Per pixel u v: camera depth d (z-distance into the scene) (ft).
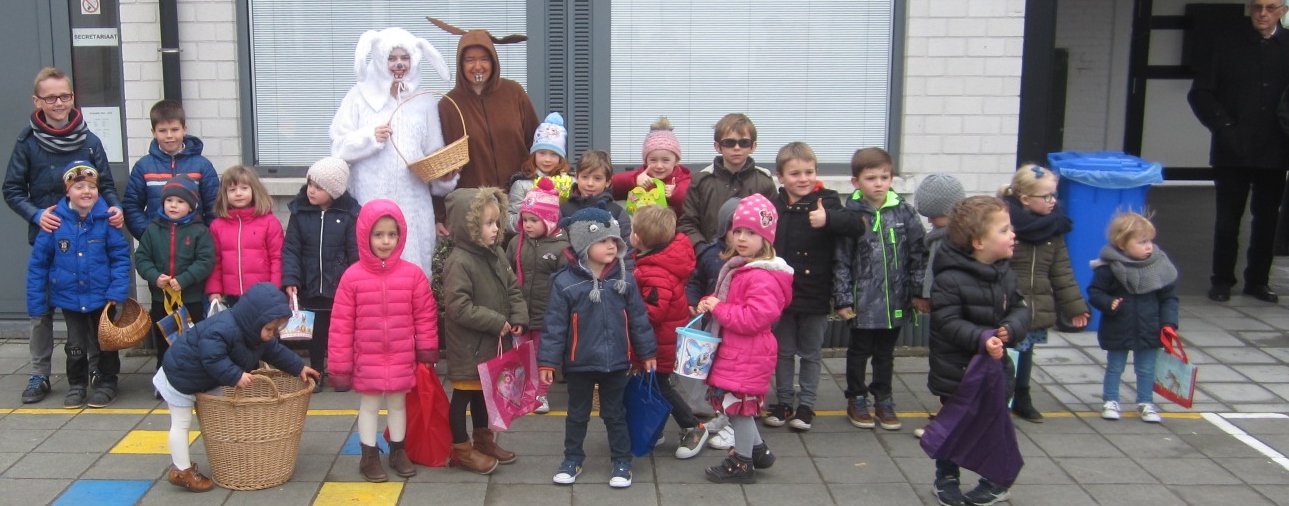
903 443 16.29
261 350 14.19
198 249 17.28
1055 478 14.89
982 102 20.90
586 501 14.07
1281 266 28.71
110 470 14.89
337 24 20.84
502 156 18.71
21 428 16.52
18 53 20.84
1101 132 37.99
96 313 17.66
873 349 16.98
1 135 21.11
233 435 13.91
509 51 20.92
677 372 14.23
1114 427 17.01
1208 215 35.42
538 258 16.79
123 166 21.11
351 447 15.81
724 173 17.42
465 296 14.30
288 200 20.72
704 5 20.98
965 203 14.10
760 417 17.28
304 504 13.87
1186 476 14.98
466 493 14.28
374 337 14.24
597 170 17.02
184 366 13.61
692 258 15.69
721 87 21.26
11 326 21.53
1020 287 16.78
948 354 14.10
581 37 20.92
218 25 20.24
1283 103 23.09
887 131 21.45
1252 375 19.58
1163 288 16.79
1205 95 24.47
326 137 21.15
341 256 17.84
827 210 15.98
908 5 20.65
